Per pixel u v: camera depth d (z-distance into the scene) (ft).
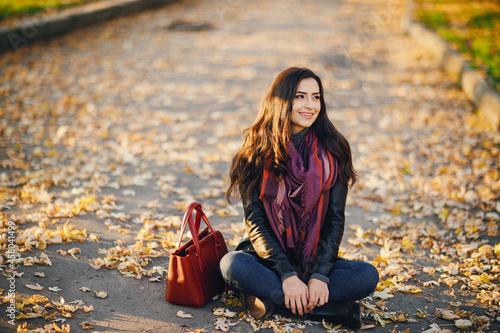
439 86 27.45
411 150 18.81
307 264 8.73
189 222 8.81
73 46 33.81
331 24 48.08
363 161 17.61
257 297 8.52
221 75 29.45
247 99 25.03
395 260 10.91
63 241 11.06
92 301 8.99
